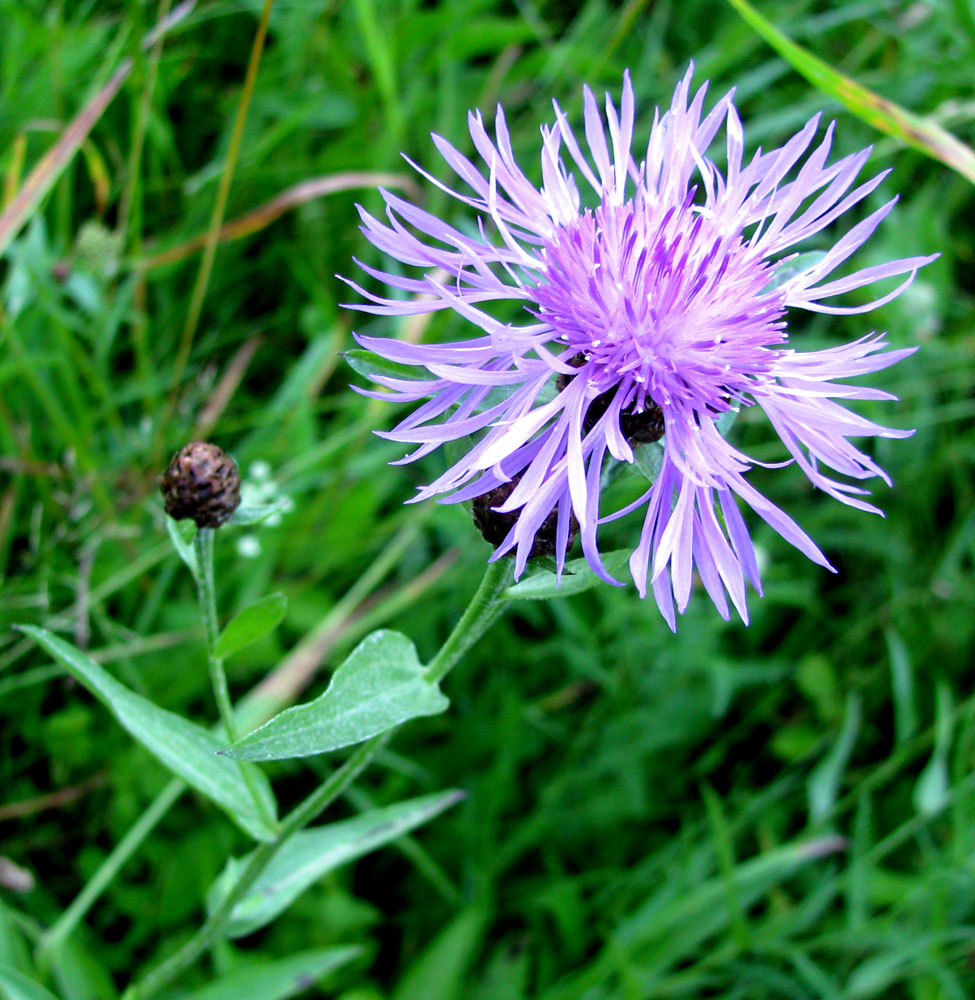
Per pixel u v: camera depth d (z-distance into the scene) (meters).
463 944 0.17
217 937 0.13
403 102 0.23
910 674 0.21
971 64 0.22
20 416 0.18
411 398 0.10
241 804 0.13
